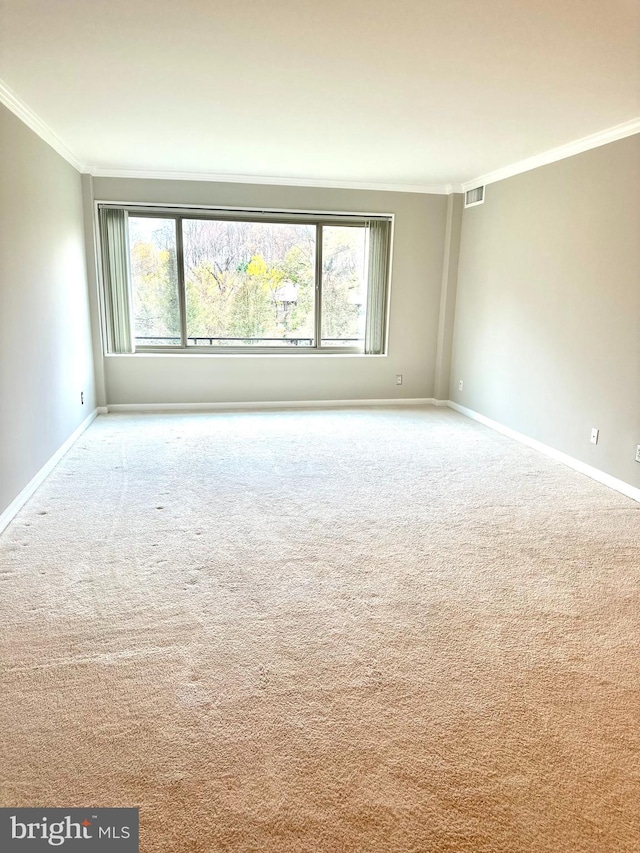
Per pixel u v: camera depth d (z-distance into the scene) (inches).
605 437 161.9
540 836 58.6
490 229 222.8
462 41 101.4
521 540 126.4
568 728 73.1
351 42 102.7
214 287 242.7
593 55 106.3
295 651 87.4
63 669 82.1
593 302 165.2
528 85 122.4
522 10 89.9
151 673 81.7
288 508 142.4
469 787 64.1
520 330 204.1
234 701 76.7
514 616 97.7
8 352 133.0
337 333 257.1
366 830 58.8
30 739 69.5
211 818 59.8
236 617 96.0
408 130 158.7
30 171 151.6
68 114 147.9
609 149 156.9
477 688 80.1
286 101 135.3
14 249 138.6
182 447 192.5
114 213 227.3
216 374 247.8
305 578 109.0
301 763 66.9
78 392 203.6
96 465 172.6
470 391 243.8
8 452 132.0
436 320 260.8
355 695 78.3
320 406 257.9
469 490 156.7
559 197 179.5
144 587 104.7
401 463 179.5
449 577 110.2
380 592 104.5
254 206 234.2
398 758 67.9
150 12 92.4
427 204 248.2
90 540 123.1
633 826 59.8
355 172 220.4
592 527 133.6
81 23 96.3
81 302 210.2
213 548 120.6
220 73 118.1
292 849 56.7
